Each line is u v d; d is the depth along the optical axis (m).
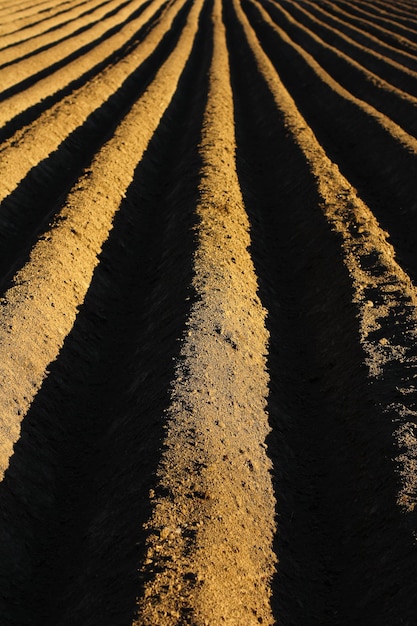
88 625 7.78
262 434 10.81
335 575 9.05
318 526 9.82
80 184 18.81
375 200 20.92
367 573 8.69
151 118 26.66
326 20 56.19
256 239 17.70
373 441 10.28
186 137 25.16
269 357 13.01
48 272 14.23
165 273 15.65
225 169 20.69
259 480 9.89
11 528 9.45
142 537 8.45
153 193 21.53
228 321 12.88
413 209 19.34
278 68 38.97
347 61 36.75
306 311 14.98
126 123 24.73
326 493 10.35
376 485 9.61
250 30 49.91
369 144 24.17
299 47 41.91
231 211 17.83
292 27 51.66
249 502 9.41
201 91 31.00
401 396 10.80
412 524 8.62
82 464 11.13
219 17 58.69
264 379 12.16
